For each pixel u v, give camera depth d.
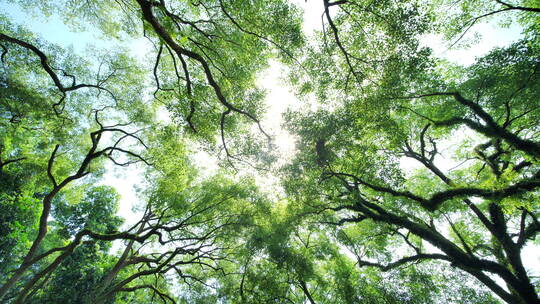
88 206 22.09
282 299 15.58
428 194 15.62
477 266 10.63
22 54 13.88
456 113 12.84
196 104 11.30
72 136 17.55
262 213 15.16
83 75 15.55
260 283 14.81
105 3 14.55
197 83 10.46
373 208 12.54
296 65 11.22
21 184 17.69
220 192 16.03
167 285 21.23
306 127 11.28
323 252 16.41
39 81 15.54
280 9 9.70
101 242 21.55
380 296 14.58
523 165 11.32
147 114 16.94
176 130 12.37
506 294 11.62
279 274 16.00
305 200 12.95
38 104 14.55
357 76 10.76
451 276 15.62
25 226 19.89
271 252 14.51
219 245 17.47
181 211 14.52
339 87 11.41
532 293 10.30
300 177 11.93
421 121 14.53
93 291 15.91
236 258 17.69
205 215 15.74
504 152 12.27
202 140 12.24
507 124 11.44
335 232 16.56
